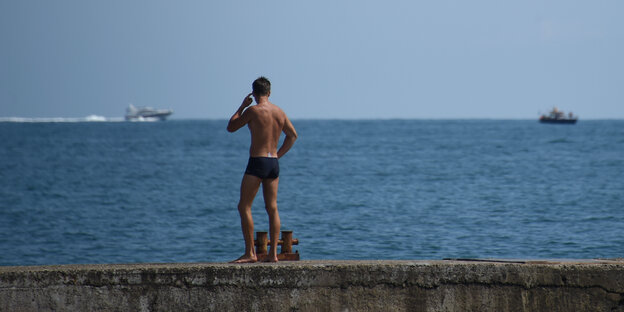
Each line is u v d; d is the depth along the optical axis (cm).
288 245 2770
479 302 2316
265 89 2570
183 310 2208
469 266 2314
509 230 7306
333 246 6456
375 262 2350
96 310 2170
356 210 9175
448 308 2302
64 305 2153
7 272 2127
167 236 7194
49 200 10856
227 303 2223
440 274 2302
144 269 2194
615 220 8000
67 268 2192
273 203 2530
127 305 2186
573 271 2350
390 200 10369
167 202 10450
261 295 2236
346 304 2266
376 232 7269
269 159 2511
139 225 8000
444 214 8662
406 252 6153
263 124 2512
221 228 7725
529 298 2334
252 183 2494
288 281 2247
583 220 8025
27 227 7912
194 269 2214
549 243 6500
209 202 10425
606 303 2356
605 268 2358
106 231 7569
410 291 2291
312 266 2258
